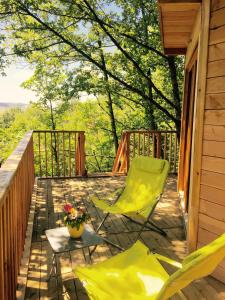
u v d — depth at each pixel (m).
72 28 9.52
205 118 2.49
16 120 18.05
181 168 4.73
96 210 4.16
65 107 13.92
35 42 9.73
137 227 3.56
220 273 2.43
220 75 2.32
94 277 1.79
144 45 8.74
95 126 15.67
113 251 2.97
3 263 1.74
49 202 4.50
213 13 2.34
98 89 10.20
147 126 12.70
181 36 3.91
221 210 2.41
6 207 1.88
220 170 2.39
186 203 3.88
